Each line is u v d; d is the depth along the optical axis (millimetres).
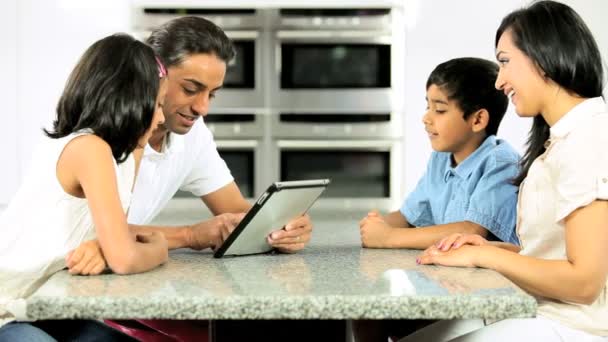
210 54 1899
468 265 1644
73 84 1661
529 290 1603
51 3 4859
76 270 1547
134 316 1329
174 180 2275
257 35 4863
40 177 1636
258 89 4902
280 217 1844
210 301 1327
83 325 1780
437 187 2361
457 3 4844
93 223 1664
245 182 4957
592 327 1602
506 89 1738
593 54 1669
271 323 1606
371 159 4953
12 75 4875
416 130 4922
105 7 4867
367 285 1440
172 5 4855
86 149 1585
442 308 1327
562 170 1604
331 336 1619
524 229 1737
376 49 4883
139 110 1645
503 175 2104
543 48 1657
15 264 1646
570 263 1561
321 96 4902
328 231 2398
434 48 4875
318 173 4961
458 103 2176
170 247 1933
